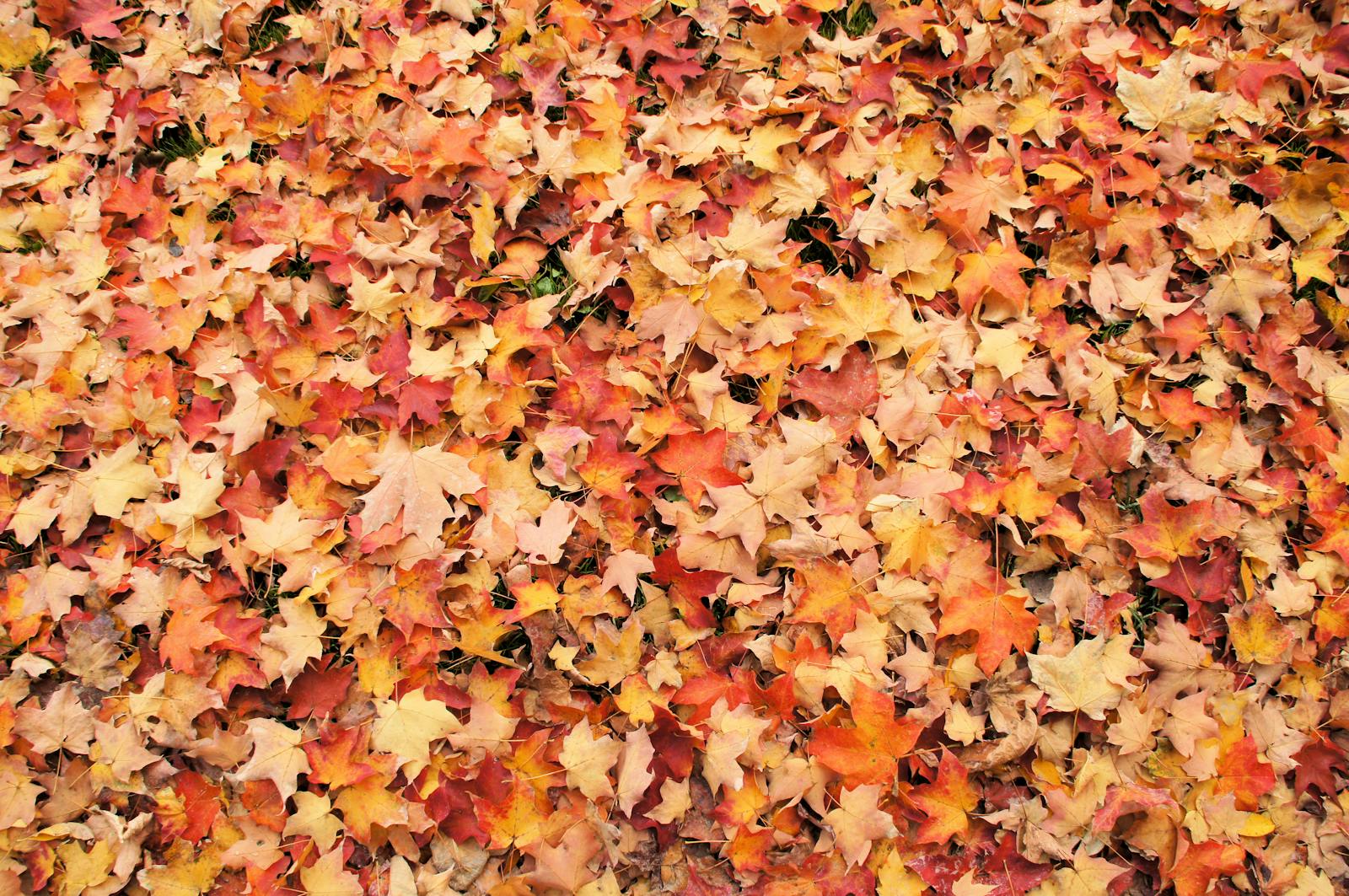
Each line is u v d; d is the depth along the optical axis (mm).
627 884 1960
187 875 1922
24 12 2779
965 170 2578
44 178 2617
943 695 2051
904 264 2496
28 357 2363
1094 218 2523
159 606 2111
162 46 2777
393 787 1979
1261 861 1997
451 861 1943
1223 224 2594
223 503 2182
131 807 1984
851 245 2529
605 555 2203
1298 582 2213
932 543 2137
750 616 2148
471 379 2316
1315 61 2822
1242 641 2156
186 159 2674
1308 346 2469
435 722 1970
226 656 2066
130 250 2531
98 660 2068
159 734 1999
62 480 2270
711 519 2131
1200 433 2383
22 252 2572
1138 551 2201
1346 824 2049
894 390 2307
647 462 2256
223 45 2787
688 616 2139
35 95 2744
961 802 1948
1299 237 2625
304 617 2072
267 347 2387
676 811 1973
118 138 2646
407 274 2449
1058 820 1943
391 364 2326
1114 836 1996
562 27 2795
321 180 2600
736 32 2867
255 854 1915
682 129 2654
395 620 2062
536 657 2094
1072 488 2264
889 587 2115
